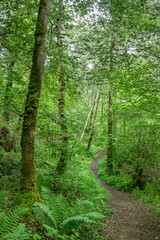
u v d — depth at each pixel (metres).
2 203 3.46
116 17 5.34
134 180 9.51
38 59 4.34
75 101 7.17
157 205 6.65
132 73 5.29
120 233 4.80
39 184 5.34
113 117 8.26
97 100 19.02
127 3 5.12
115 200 7.92
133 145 8.74
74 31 8.44
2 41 4.73
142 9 5.01
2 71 5.28
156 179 8.02
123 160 11.56
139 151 9.08
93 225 4.84
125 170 11.74
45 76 5.53
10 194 4.30
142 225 5.32
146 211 6.38
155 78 5.39
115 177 10.88
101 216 3.80
